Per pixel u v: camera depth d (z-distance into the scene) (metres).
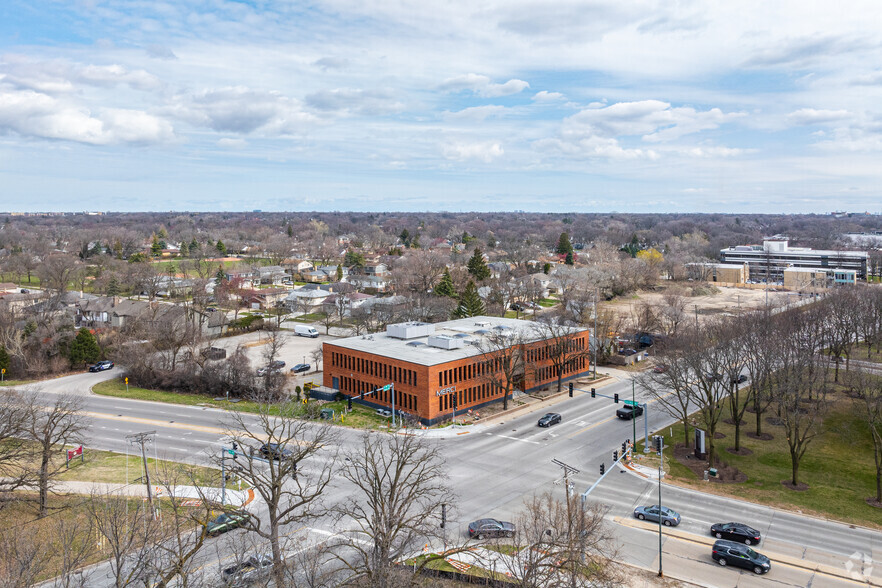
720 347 75.94
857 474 64.56
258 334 142.38
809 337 90.12
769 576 44.81
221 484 60.06
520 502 55.84
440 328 105.94
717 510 56.03
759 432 76.88
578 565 39.62
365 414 83.25
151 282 154.00
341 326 147.75
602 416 83.44
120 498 55.41
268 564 41.22
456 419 81.12
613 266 199.12
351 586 38.38
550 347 98.31
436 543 48.50
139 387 101.00
